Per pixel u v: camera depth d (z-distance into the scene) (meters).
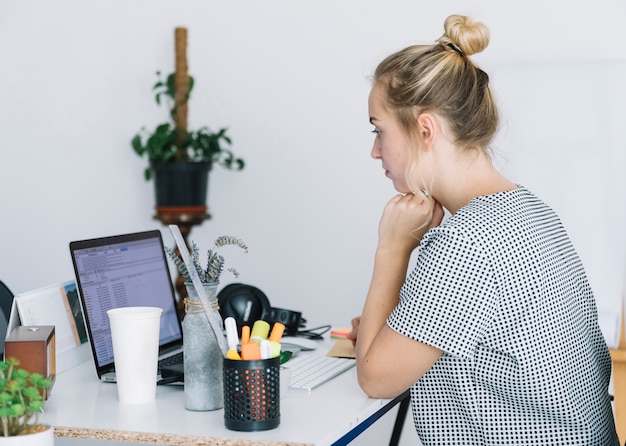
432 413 1.55
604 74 3.03
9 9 3.98
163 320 2.12
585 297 1.62
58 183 4.00
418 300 1.45
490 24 3.40
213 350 1.56
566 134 3.06
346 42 3.61
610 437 1.60
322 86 3.66
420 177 1.54
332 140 3.66
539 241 1.48
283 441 1.37
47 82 3.98
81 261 1.85
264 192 3.79
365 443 3.34
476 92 1.52
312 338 2.35
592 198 3.02
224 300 2.32
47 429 1.24
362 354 1.57
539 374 1.46
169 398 1.66
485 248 1.42
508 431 1.50
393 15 3.53
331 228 3.70
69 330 1.94
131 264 2.04
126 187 3.93
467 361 1.49
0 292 2.38
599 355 1.69
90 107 3.94
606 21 3.27
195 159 3.73
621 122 3.01
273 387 1.43
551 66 3.09
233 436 1.39
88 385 1.77
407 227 1.61
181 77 3.70
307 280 3.75
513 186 1.56
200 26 3.81
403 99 1.51
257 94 3.76
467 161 1.53
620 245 2.98
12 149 4.04
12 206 4.06
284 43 3.70
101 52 3.91
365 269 3.66
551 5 3.33
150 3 3.85
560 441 1.50
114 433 1.43
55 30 3.95
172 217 3.69
